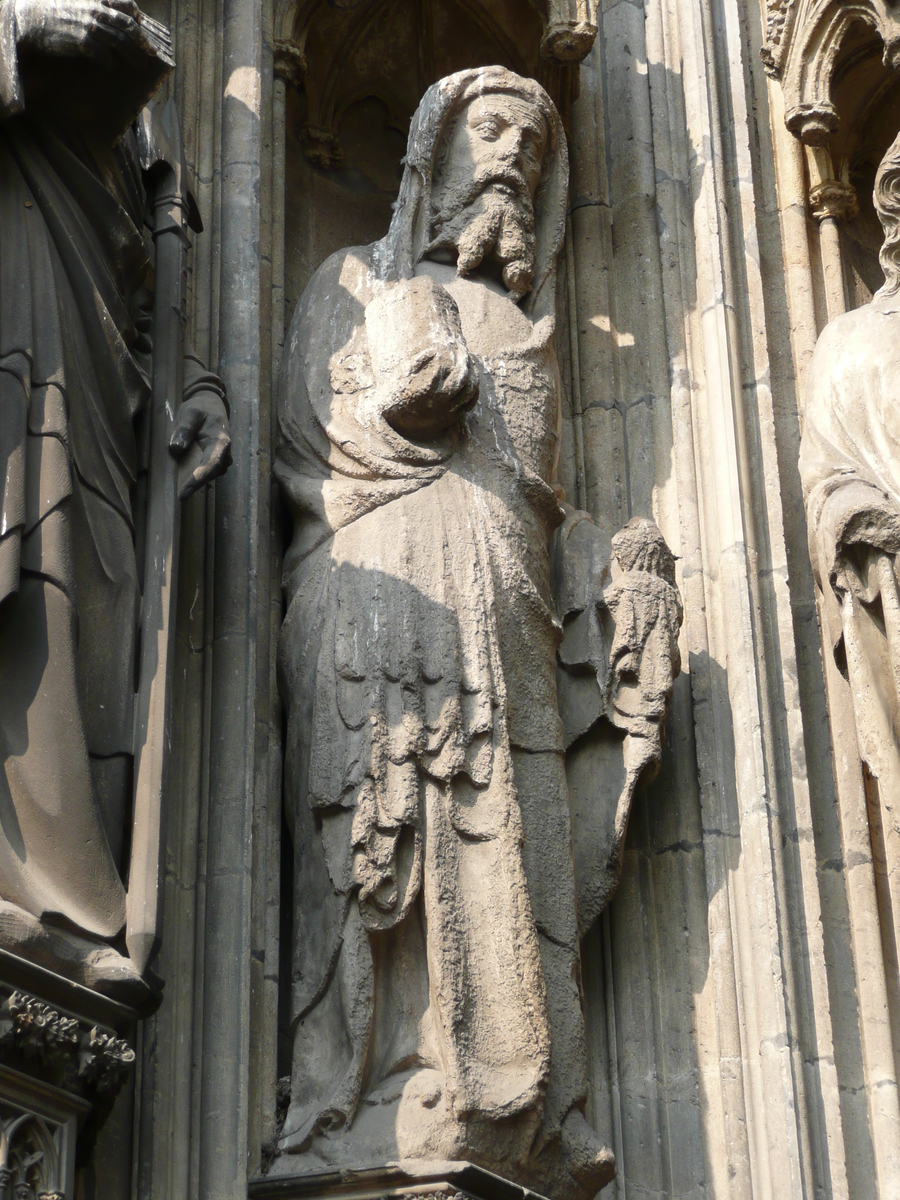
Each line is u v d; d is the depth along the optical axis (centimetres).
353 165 1033
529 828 821
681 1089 848
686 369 972
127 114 795
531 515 862
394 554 819
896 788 848
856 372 920
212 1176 737
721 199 1002
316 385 864
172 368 816
